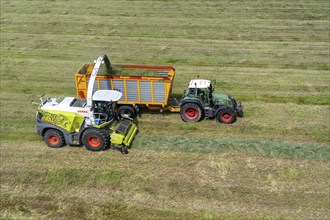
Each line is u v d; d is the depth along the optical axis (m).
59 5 35.62
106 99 14.22
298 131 15.97
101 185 12.80
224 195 12.28
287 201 12.00
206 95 16.16
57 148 14.84
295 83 20.52
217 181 12.93
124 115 16.52
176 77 21.36
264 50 25.12
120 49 25.62
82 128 14.43
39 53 25.17
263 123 16.61
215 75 21.62
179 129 16.16
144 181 12.95
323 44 25.92
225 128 16.19
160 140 15.29
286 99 18.81
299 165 13.66
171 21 30.86
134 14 32.66
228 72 22.03
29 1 37.03
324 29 28.58
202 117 16.84
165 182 12.89
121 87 16.27
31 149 14.83
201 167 13.64
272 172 13.33
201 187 12.66
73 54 24.94
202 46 25.98
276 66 22.75
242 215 11.45
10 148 14.90
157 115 17.33
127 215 11.54
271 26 29.39
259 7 34.03
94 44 26.53
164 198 12.19
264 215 11.45
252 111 17.67
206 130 16.06
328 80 20.78
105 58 16.00
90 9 34.25
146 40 27.16
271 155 14.22
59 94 19.66
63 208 11.84
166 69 17.09
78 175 13.24
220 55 24.47
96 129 14.23
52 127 14.44
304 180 12.91
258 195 12.26
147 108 17.80
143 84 16.05
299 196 12.20
